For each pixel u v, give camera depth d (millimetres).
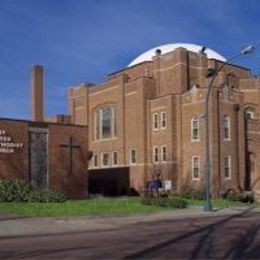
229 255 15195
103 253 15945
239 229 23516
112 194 63500
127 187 62344
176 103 57344
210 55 68938
